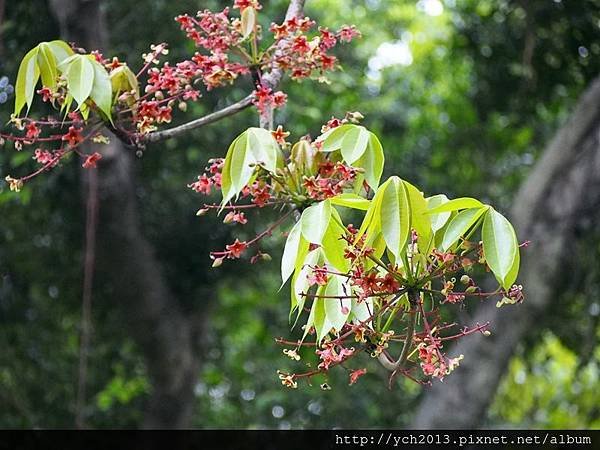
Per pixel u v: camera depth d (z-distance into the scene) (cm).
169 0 795
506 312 845
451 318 890
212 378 1100
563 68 894
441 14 1159
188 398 966
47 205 848
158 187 899
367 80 1106
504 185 1051
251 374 1111
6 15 747
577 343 935
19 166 776
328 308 277
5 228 849
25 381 889
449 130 1069
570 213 849
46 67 325
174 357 945
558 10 837
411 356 292
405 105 1105
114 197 844
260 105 332
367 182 300
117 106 328
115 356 982
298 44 335
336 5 1152
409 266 267
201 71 331
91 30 721
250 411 1073
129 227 866
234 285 1056
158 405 961
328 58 338
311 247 292
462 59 1053
